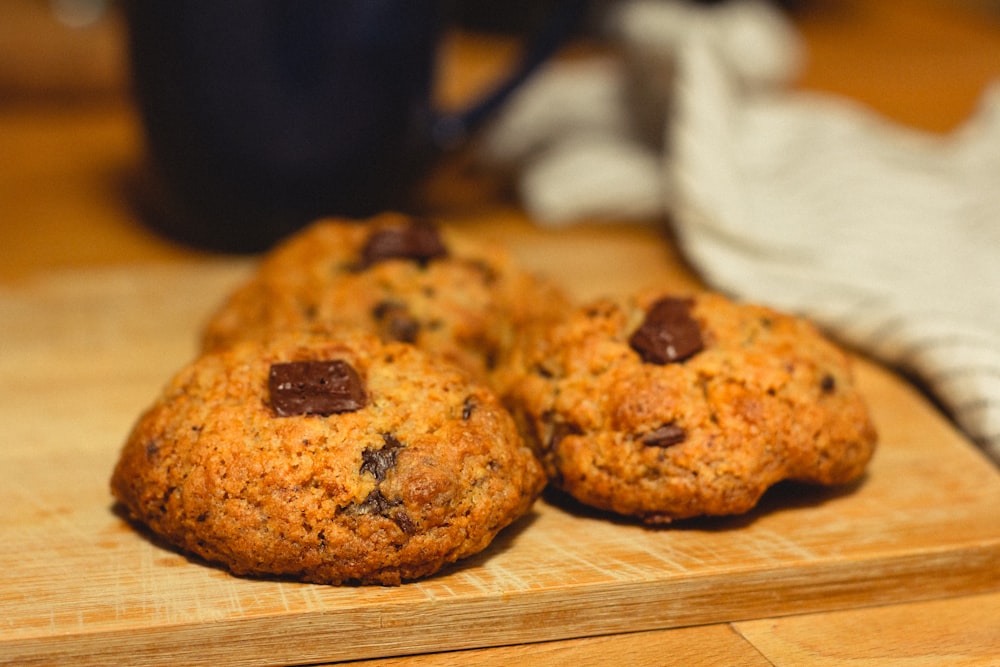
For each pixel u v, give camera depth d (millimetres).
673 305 389
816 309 449
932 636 356
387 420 360
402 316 406
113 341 445
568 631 353
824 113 567
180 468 357
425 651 349
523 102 570
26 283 475
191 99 469
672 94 544
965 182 531
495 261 425
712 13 552
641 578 353
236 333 416
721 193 494
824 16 954
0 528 366
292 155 478
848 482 387
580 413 376
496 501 357
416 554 349
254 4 454
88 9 726
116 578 351
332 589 349
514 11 794
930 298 450
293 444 354
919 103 719
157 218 538
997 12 1036
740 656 349
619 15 544
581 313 396
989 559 368
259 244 507
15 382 423
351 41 464
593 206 538
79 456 393
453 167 541
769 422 371
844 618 362
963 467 396
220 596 346
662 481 367
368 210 503
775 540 367
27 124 658
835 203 514
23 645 335
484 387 375
